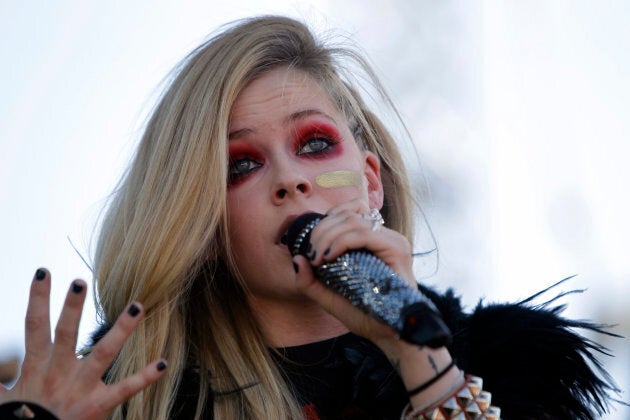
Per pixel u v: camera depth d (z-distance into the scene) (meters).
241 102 3.08
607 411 2.94
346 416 2.92
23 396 2.44
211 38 3.33
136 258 3.12
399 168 3.51
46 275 2.51
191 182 3.06
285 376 3.06
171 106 3.21
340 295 2.43
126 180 3.40
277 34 3.22
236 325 3.13
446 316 3.11
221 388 3.04
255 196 2.99
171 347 3.12
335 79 3.27
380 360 2.99
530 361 2.91
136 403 3.01
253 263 3.00
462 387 2.46
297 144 3.03
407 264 2.45
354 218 2.46
